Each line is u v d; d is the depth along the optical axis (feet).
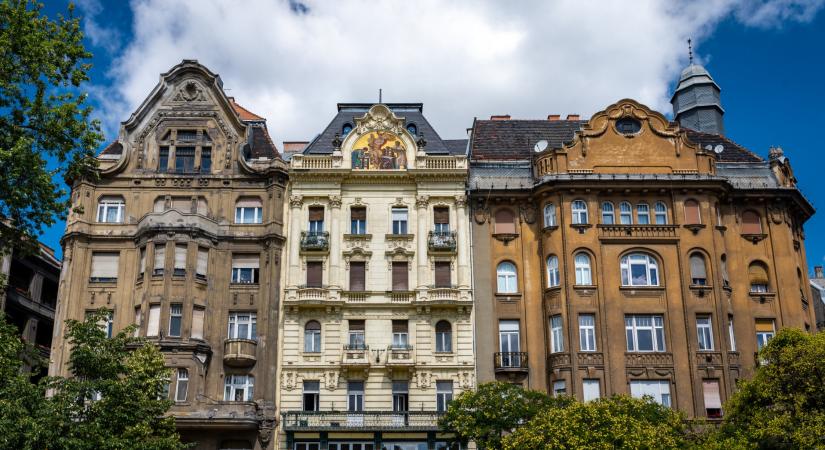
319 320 150.51
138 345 135.64
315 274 153.79
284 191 159.02
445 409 145.48
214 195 157.58
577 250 151.12
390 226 157.38
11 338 100.37
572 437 105.91
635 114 160.97
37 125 107.65
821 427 108.27
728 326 148.97
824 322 172.55
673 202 154.61
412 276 153.58
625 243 151.94
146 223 149.69
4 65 104.27
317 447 141.28
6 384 94.84
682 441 112.16
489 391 124.57
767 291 154.92
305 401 146.30
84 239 153.07
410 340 149.18
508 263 155.74
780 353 117.70
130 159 159.63
